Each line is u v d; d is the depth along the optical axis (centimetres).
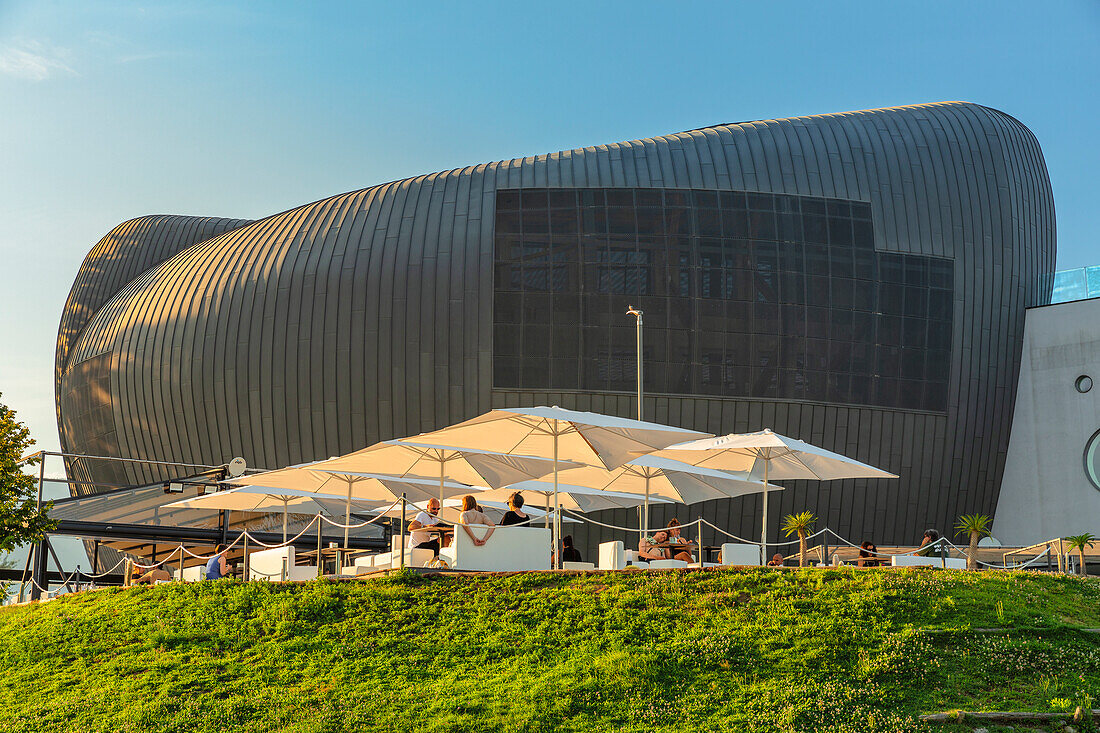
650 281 3856
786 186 3981
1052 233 4481
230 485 3119
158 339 4262
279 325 4003
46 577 2758
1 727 1373
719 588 1639
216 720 1340
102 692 1460
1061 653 1429
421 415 3841
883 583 1638
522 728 1270
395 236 3969
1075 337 4144
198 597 1800
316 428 3938
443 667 1463
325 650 1545
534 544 1830
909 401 4016
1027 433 4200
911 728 1238
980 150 4225
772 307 3888
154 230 5556
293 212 4391
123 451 4428
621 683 1362
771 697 1312
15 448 2541
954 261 4088
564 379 3806
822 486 3975
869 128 4178
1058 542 2547
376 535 3297
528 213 3900
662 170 3978
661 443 1897
